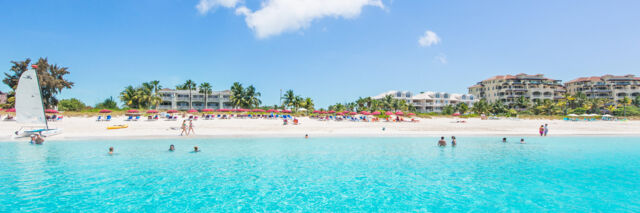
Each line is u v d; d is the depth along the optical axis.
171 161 16.84
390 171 14.77
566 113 92.44
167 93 86.81
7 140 24.58
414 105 114.56
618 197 10.91
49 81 55.12
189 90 88.75
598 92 113.94
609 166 16.03
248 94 82.69
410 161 17.23
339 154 19.55
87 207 9.64
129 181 12.62
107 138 26.44
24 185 11.85
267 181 12.87
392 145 23.95
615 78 114.69
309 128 38.88
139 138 26.80
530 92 111.88
